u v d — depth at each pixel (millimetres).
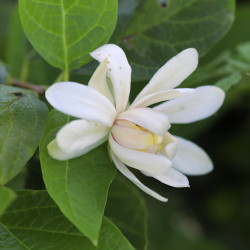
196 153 438
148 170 402
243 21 561
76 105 388
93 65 457
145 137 404
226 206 662
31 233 408
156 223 589
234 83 480
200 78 488
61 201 391
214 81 514
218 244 635
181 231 611
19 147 399
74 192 396
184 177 413
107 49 405
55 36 429
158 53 470
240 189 656
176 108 425
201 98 425
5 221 409
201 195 668
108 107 398
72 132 388
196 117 427
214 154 634
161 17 476
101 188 401
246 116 612
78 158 406
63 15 423
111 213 484
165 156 412
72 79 483
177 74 414
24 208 411
